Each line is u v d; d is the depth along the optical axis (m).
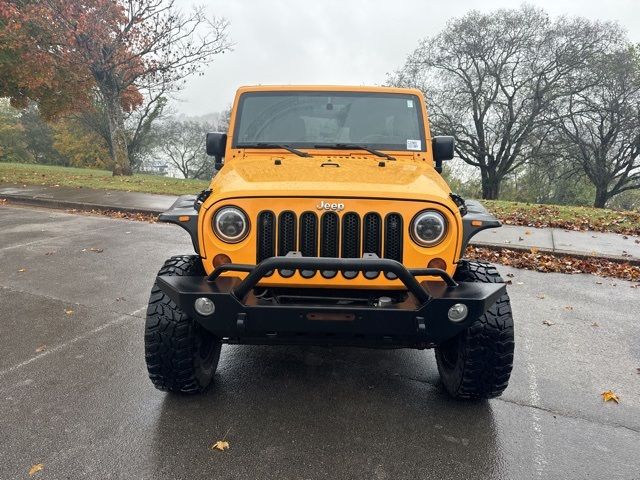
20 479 2.53
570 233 8.96
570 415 3.20
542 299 5.56
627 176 35.31
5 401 3.25
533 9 31.42
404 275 2.54
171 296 2.79
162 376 3.13
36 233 8.61
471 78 34.16
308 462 2.69
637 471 2.67
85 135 47.75
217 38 19.59
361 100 4.13
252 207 2.79
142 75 19.94
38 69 18.31
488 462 2.72
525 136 32.88
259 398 3.33
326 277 2.79
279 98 4.15
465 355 3.04
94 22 17.75
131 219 10.16
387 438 2.91
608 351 4.20
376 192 2.78
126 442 2.84
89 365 3.77
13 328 4.46
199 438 2.88
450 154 4.11
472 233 2.90
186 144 54.94
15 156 54.62
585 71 30.23
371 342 2.88
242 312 2.65
